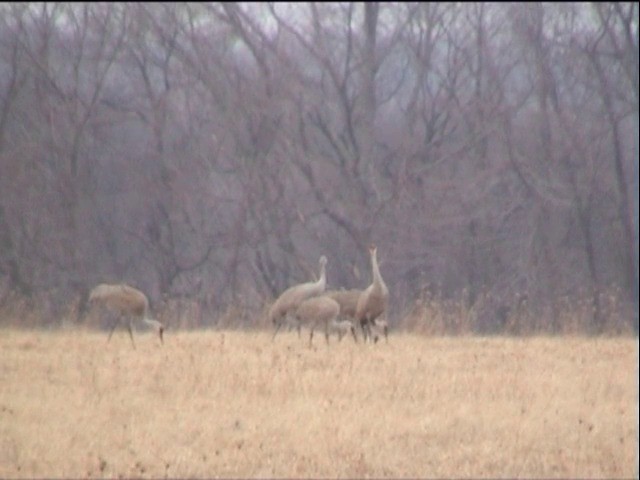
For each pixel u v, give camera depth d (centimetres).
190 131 12138
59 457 4012
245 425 4491
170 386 4991
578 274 12225
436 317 7919
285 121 12338
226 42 12625
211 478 3881
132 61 11831
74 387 4756
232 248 11444
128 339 6600
